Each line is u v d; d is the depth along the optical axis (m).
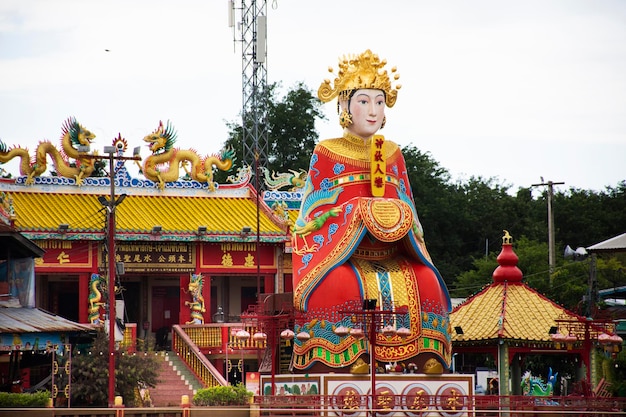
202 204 69.62
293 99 102.81
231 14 88.88
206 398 51.94
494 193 106.81
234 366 64.38
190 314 66.50
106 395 54.56
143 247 65.94
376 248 55.38
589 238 105.75
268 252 68.44
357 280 53.50
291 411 47.78
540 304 58.44
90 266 64.56
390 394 50.72
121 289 63.62
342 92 56.22
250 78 87.88
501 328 56.53
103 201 53.94
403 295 53.75
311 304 53.56
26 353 59.38
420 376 52.75
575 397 51.25
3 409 44.66
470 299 59.88
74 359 55.25
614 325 58.34
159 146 69.50
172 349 63.75
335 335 52.91
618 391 57.62
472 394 53.34
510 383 60.97
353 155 55.66
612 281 88.62
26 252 56.84
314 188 56.03
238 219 68.50
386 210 54.25
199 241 66.31
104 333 56.50
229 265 67.44
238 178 72.19
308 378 52.66
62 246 64.25
